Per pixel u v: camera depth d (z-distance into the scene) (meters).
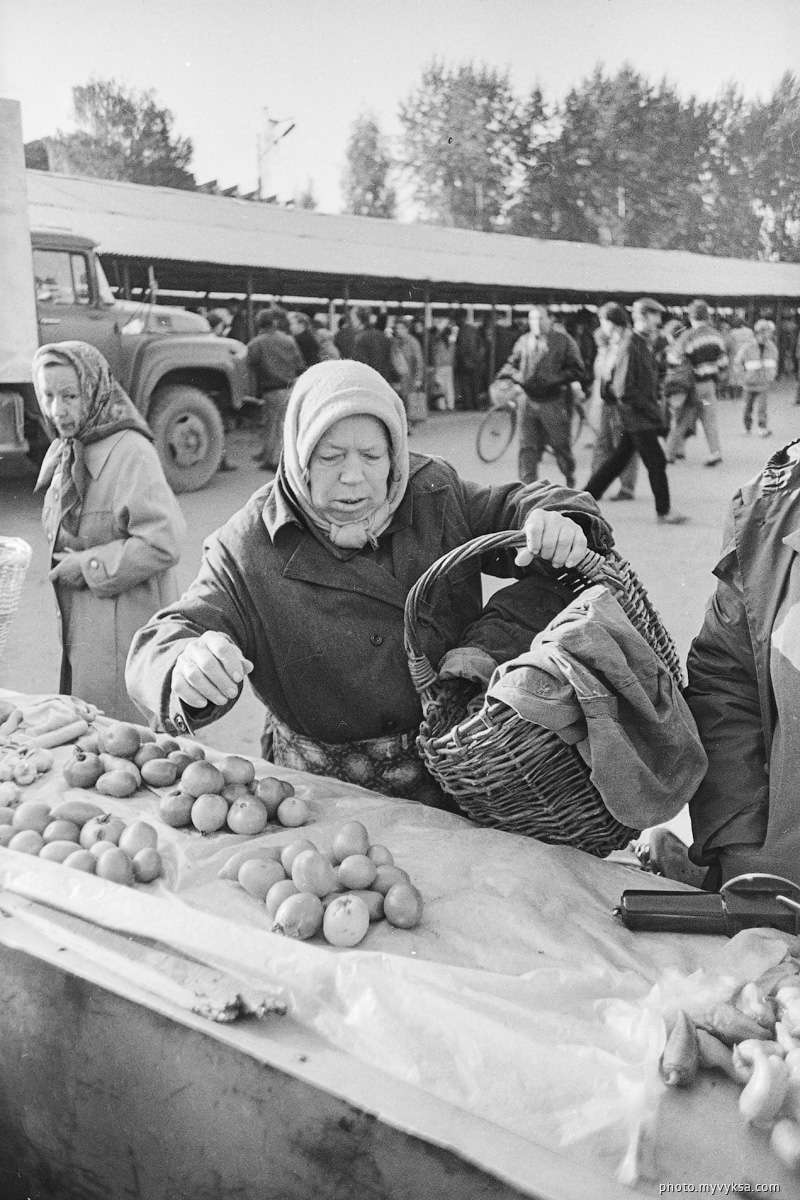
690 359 5.58
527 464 6.03
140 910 1.33
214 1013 1.13
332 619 1.76
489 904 1.35
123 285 6.03
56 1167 1.28
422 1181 0.96
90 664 2.96
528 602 1.75
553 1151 0.95
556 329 5.81
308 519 1.75
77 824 1.64
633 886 1.46
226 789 1.66
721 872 1.58
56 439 2.98
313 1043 1.10
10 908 1.38
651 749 1.49
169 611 1.73
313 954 1.19
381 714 1.80
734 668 1.66
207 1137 1.10
